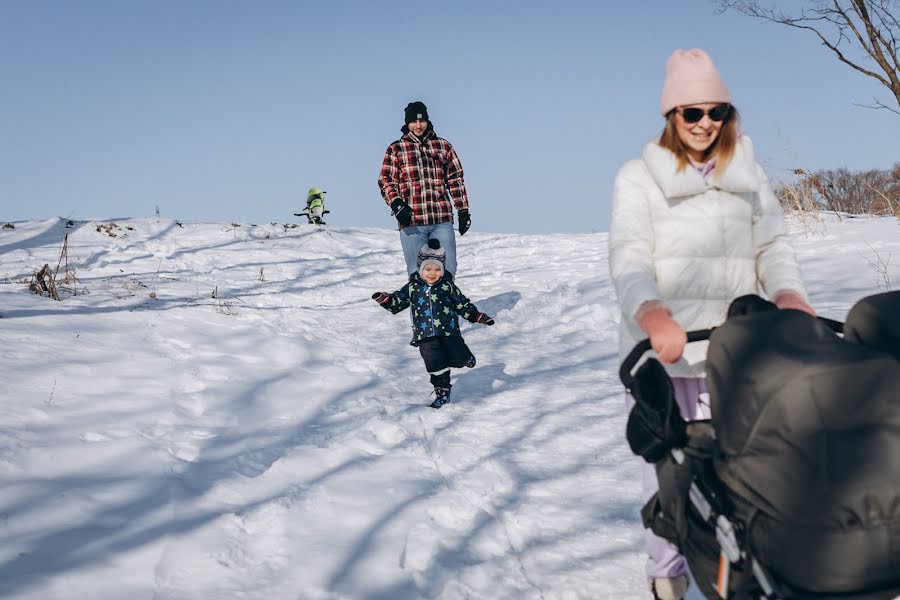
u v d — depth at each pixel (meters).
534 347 7.91
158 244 14.07
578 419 5.58
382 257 14.89
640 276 2.69
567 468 4.73
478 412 5.92
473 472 4.76
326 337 8.41
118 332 7.20
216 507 4.17
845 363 1.97
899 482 1.87
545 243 15.41
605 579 3.47
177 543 3.71
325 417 5.85
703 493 2.25
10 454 4.42
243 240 15.44
